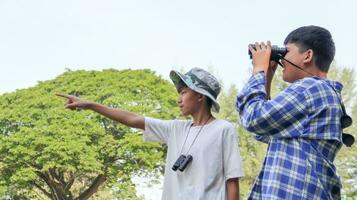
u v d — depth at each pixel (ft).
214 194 7.34
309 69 6.12
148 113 39.19
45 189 41.29
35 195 41.50
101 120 39.22
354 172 48.21
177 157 7.62
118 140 38.52
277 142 5.86
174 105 41.39
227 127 7.56
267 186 5.72
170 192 7.57
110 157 39.34
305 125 5.74
